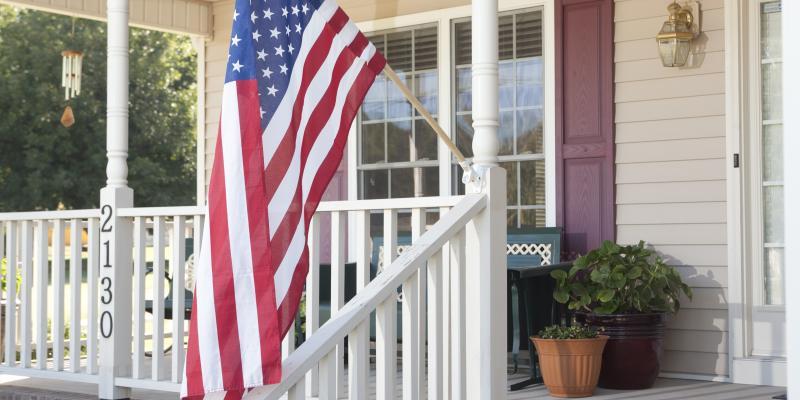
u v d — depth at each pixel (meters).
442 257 4.04
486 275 3.97
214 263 3.32
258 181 3.38
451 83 7.24
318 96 3.70
